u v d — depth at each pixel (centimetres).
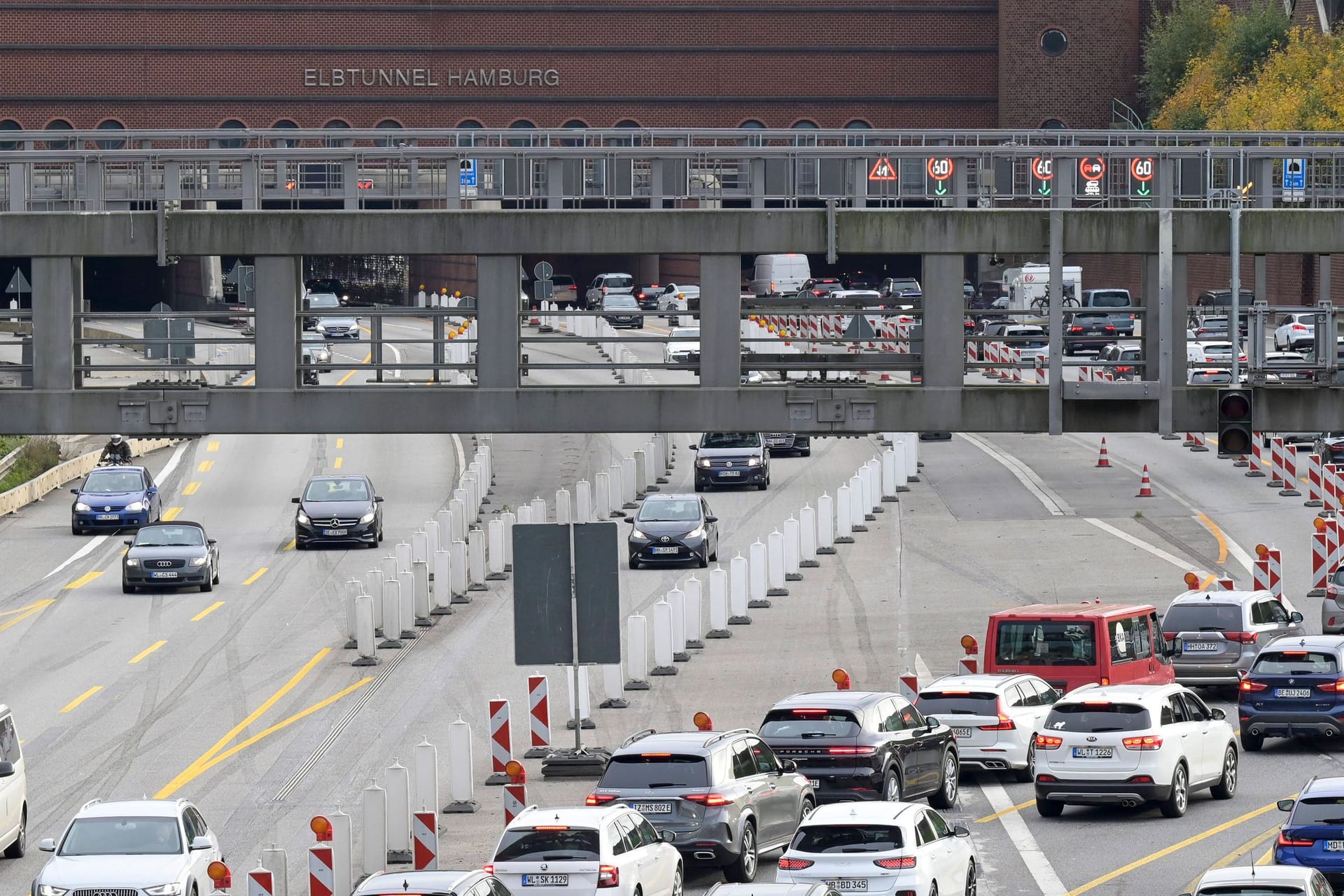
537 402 10475
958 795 10094
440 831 9375
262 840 9325
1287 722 10806
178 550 16525
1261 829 9012
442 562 15438
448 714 12088
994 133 18900
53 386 10469
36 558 18338
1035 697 10662
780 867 7162
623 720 11838
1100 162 18875
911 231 10462
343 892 7981
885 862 7038
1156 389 10512
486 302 10450
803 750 9012
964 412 10569
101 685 13150
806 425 10544
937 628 14475
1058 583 16062
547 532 10338
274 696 12688
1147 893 7762
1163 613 14350
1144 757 9175
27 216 10344
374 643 13588
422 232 10400
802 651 13800
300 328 10506
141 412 10462
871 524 19388
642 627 12769
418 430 10488
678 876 7619
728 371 10538
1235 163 19062
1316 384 10588
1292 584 15912
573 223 10400
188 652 14150
